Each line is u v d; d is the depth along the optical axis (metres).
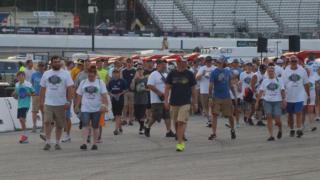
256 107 19.83
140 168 11.93
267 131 19.44
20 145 15.83
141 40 61.97
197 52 44.19
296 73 17.42
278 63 21.89
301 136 17.62
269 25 69.69
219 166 12.19
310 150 14.66
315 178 10.80
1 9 78.12
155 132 19.20
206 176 10.98
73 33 63.75
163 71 18.00
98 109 14.86
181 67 14.79
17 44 60.44
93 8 55.72
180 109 14.68
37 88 18.67
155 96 17.61
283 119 23.70
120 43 61.56
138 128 20.69
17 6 78.31
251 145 15.74
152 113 17.73
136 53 57.88
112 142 16.47
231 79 17.56
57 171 11.57
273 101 16.88
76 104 15.08
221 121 23.38
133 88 18.98
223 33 66.75
